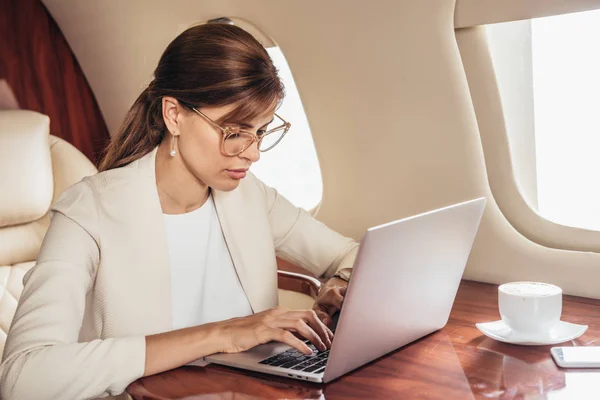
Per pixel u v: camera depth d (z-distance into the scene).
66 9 2.33
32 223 1.96
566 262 1.60
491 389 1.10
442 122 1.71
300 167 2.21
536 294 1.29
